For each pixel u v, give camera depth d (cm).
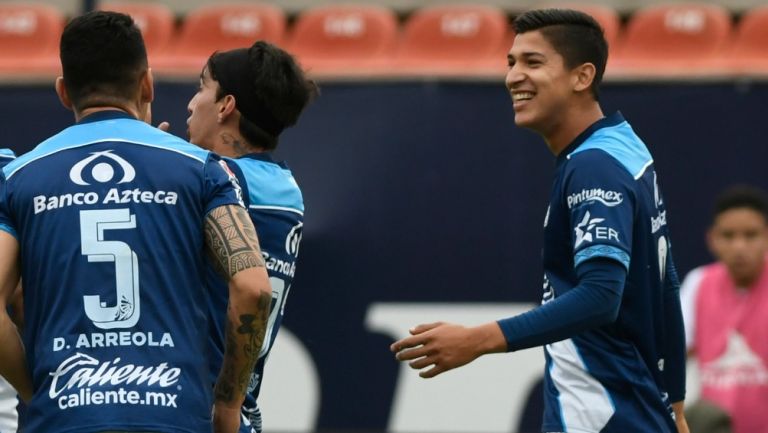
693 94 2303
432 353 1261
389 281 2305
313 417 2306
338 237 2314
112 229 1154
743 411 2128
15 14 3447
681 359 1447
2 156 1473
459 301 2295
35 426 1133
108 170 1173
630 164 1352
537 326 1266
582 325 1278
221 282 1302
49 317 1148
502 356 2289
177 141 1206
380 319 2302
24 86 2380
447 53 3341
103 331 1137
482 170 2303
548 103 1380
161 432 1120
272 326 1364
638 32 3312
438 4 3659
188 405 1138
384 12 3434
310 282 2316
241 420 1305
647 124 2308
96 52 1216
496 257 2292
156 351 1139
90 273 1146
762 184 2284
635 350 1381
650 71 2978
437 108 2314
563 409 1383
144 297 1145
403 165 2314
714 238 2156
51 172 1176
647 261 1365
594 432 1364
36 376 1148
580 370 1376
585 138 1384
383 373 2300
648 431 1370
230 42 3438
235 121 1391
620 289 1290
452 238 2300
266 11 3478
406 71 3053
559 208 1366
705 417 1836
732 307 2155
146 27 3447
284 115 1397
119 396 1120
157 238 1159
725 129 2294
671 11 3325
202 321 1176
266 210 1348
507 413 2286
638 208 1344
